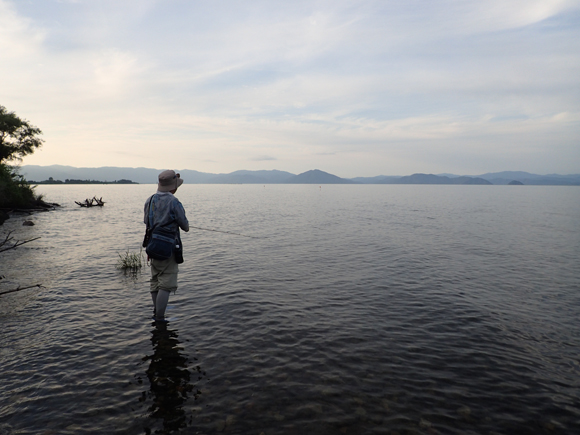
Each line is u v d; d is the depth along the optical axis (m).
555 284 8.27
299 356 4.48
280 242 14.31
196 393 3.61
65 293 7.04
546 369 4.29
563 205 48.72
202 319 5.73
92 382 3.79
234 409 3.35
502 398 3.64
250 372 4.05
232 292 7.27
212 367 4.16
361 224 21.78
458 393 3.71
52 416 3.19
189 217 27.08
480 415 3.35
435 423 3.21
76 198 65.25
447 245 13.84
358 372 4.11
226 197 75.44
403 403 3.51
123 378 3.88
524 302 6.93
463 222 23.48
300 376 3.98
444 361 4.44
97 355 4.41
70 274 8.62
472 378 4.04
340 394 3.64
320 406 3.42
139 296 6.91
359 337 5.13
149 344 4.76
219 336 5.07
